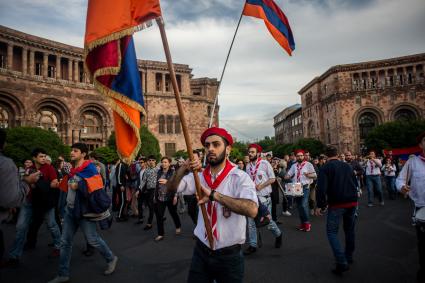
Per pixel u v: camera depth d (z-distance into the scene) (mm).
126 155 4168
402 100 53500
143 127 40156
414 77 53312
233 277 2873
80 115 41312
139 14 3473
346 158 14969
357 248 7012
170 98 51531
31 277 5664
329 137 60531
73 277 5578
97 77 4023
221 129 3082
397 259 6199
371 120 55844
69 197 5367
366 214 11492
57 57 40094
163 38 3289
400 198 15859
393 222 9836
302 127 77000
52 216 6926
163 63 51719
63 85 39594
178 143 51281
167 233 9242
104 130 42906
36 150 6895
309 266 5902
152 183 9938
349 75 56969
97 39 3590
